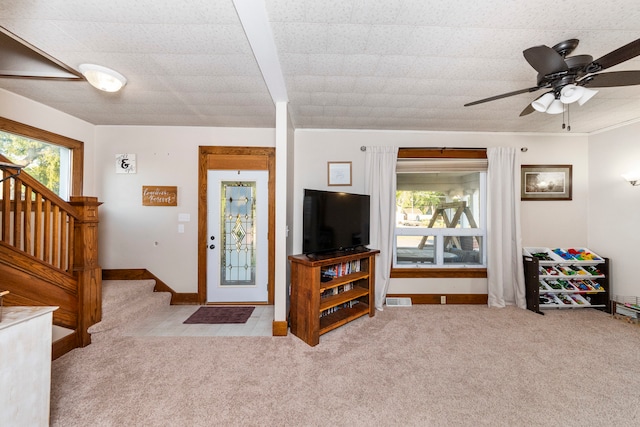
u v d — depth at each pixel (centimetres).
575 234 358
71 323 230
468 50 182
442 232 365
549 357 223
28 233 206
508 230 342
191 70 212
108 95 256
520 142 361
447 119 314
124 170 344
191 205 351
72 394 174
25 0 137
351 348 237
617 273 323
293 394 177
